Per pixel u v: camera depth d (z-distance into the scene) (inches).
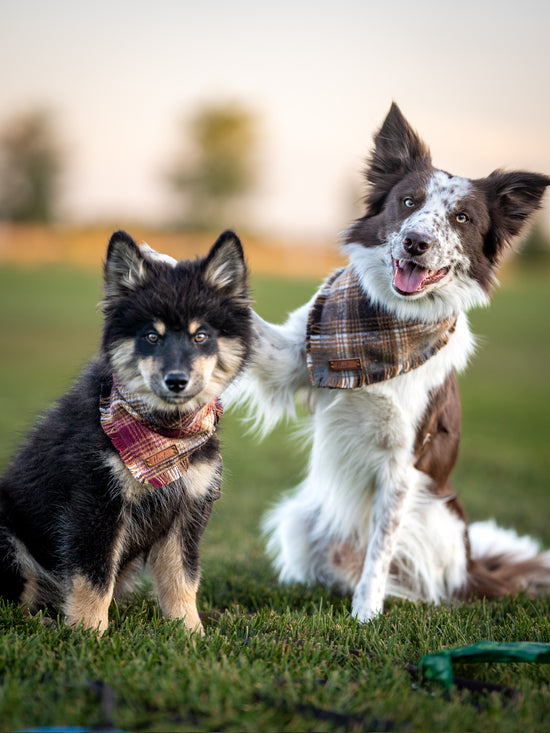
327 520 219.9
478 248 199.8
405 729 115.3
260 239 2847.0
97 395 165.3
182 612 171.0
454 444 219.0
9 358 894.4
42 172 2869.1
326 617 177.9
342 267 225.0
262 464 476.7
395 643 157.2
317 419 217.5
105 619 159.9
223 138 3107.8
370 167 214.5
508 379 954.1
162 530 172.7
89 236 2726.4
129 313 164.4
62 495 162.2
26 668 129.6
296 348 216.1
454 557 222.7
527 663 148.7
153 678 125.5
